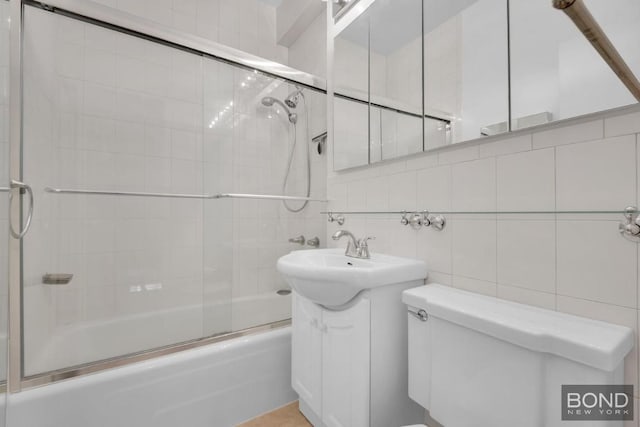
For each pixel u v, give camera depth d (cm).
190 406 126
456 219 104
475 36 99
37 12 130
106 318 155
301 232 188
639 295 64
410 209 123
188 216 181
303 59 231
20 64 121
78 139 148
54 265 137
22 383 109
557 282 78
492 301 87
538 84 82
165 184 174
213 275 175
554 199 79
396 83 129
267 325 162
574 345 58
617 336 60
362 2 150
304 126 191
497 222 92
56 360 131
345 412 103
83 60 149
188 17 208
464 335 77
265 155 192
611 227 69
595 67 72
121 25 155
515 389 66
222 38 221
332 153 173
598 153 72
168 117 172
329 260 136
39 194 130
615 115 69
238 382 137
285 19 232
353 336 100
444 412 81
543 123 80
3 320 105
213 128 183
